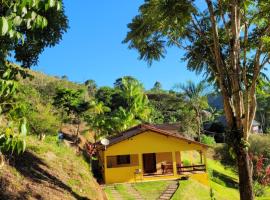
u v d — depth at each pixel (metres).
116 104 61.47
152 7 14.48
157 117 63.66
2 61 4.95
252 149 43.69
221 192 30.16
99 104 43.75
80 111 43.38
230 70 14.81
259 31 15.95
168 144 31.12
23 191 12.49
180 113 61.91
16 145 4.19
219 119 69.94
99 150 34.66
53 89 51.41
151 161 33.72
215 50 14.84
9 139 4.15
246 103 14.53
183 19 14.09
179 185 26.27
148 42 17.19
